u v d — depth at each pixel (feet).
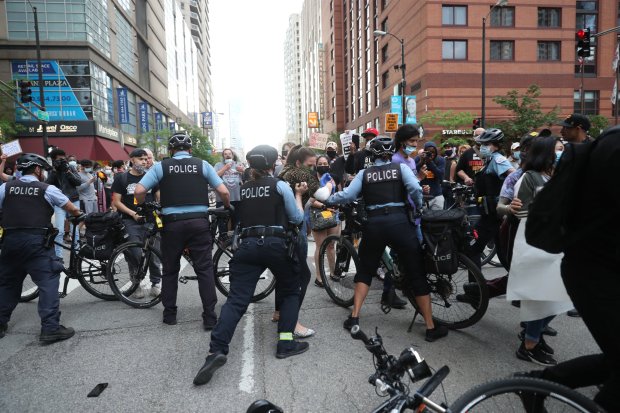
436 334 12.03
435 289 12.59
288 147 29.60
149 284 16.30
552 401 5.64
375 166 12.31
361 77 182.80
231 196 29.53
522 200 10.32
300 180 13.94
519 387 5.75
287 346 11.17
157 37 193.06
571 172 5.81
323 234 17.26
